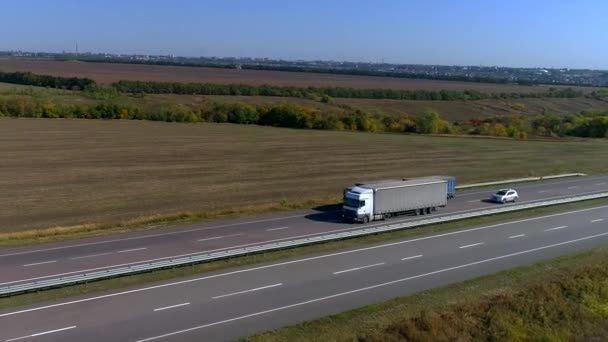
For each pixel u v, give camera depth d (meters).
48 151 94.75
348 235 47.19
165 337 28.02
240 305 32.44
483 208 61.59
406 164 94.00
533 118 167.62
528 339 31.33
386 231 49.66
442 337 29.88
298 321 30.44
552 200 64.81
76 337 27.72
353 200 53.44
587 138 147.38
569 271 40.31
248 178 77.25
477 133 148.75
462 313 32.44
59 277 35.09
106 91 189.12
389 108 188.62
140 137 116.94
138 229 49.16
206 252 41.78
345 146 113.75
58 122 137.62
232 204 60.84
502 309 33.41
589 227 54.31
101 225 49.72
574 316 34.31
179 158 92.38
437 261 42.09
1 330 28.31
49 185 68.62
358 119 150.38
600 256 44.16
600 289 37.94
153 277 36.69
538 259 43.38
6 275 36.44
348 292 35.06
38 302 32.00
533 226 54.16
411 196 56.66
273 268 39.38
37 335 27.84
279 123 153.12
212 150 102.44
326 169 86.62
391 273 39.00
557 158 107.06
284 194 67.25
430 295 34.75
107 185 69.62
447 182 62.25
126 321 29.80
